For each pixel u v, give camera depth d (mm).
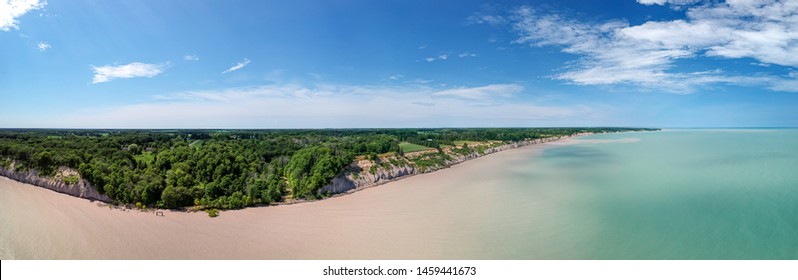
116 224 53406
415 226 53500
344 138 153250
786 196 69438
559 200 67812
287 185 77875
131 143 118188
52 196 67688
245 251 44719
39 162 78125
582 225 53625
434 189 78938
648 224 54031
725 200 66938
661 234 50125
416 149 121812
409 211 61125
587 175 95312
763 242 47188
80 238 48406
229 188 66188
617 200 67562
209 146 91625
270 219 56312
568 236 49469
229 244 46781
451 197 71062
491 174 98250
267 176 78062
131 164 80625
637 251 44781
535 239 48562
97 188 65875
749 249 45156
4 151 87375
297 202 66438
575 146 196125
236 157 81375
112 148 93625
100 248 45562
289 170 83062
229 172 73312
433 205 64938
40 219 55219
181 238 48531
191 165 76000
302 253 44188
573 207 62969
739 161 120562
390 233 50656
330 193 73188
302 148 106750
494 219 56500
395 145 120062
